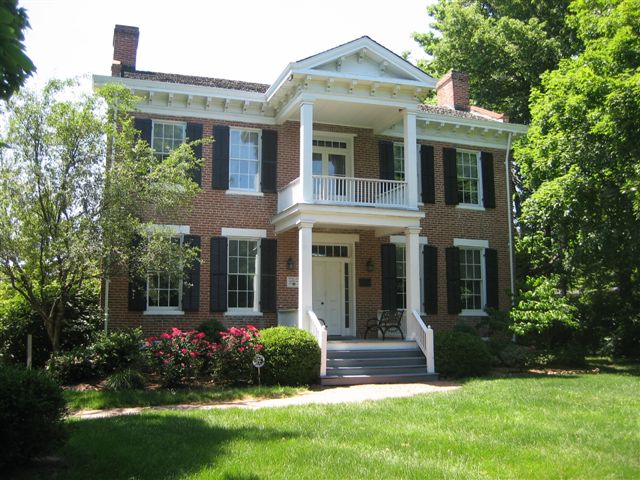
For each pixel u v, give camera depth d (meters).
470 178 21.30
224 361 13.59
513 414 9.52
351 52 16.45
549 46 27.56
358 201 18.20
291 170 18.62
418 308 16.78
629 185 16.53
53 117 12.93
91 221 12.82
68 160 13.09
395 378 14.88
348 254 19.23
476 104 30.42
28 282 13.50
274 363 13.76
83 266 13.13
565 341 21.12
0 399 6.23
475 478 6.14
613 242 17.88
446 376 15.52
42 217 12.84
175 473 6.29
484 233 20.95
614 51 17.78
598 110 17.50
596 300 22.06
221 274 17.27
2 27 4.33
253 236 17.88
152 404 11.27
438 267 20.05
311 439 7.79
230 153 18.22
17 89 5.85
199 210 17.47
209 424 8.75
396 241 19.47
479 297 20.72
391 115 18.34
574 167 18.44
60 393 6.81
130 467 6.50
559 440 7.77
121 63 18.62
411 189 17.22
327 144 19.31
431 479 6.10
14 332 15.04
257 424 8.74
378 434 8.10
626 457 6.98
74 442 7.55
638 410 9.84
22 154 12.80
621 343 21.22
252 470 6.37
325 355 14.61
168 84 17.19
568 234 19.45
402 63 16.89
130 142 14.08
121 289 16.30
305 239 15.79
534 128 19.86
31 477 6.21
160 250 13.75
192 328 16.86
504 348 18.08
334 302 18.91
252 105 18.30
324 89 16.55
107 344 13.90
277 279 17.98
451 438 7.87
